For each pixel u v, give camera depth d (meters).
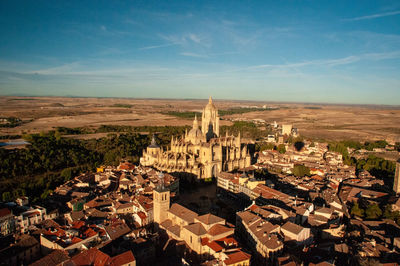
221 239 128.50
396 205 171.88
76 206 178.38
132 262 112.62
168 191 154.62
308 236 139.00
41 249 136.12
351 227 159.00
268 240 124.62
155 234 140.75
